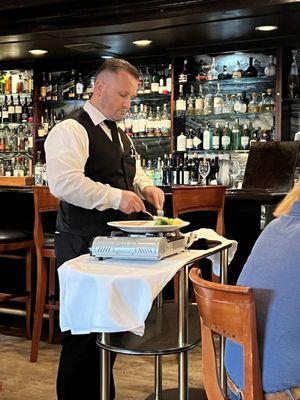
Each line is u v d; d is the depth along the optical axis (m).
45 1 4.82
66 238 2.65
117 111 2.65
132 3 4.71
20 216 4.38
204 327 1.58
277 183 4.11
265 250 1.48
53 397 3.20
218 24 4.86
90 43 5.55
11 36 5.26
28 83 6.75
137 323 1.83
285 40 5.32
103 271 1.90
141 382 3.40
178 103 5.96
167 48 5.80
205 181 5.85
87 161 2.62
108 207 2.53
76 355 2.54
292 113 5.73
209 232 2.66
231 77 5.80
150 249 1.99
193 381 3.35
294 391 1.36
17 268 4.49
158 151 6.38
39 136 6.62
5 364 3.71
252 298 1.36
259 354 1.40
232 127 6.00
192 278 1.56
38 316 3.71
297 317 1.36
